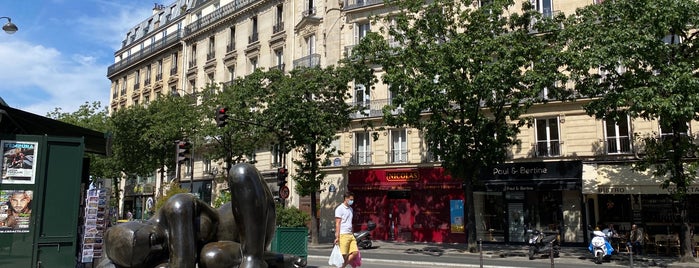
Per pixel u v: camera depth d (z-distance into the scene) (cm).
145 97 5081
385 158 2853
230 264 436
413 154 2773
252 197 423
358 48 2088
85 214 976
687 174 1722
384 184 2797
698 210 2133
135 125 3769
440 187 2623
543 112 2458
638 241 1966
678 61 1639
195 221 452
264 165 3516
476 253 1998
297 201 3231
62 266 794
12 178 774
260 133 2672
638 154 2189
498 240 2516
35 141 796
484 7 1967
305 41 3350
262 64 3659
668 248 1941
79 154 827
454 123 2031
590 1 2447
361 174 2894
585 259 1788
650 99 1541
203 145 3700
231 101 2761
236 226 480
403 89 1977
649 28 1590
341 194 2972
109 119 3981
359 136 2992
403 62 2022
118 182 5003
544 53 1805
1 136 773
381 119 2866
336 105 2498
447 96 1941
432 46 1975
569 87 2370
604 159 2280
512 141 2108
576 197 2347
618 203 2270
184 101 3572
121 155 3803
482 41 1853
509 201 2520
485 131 1986
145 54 5112
